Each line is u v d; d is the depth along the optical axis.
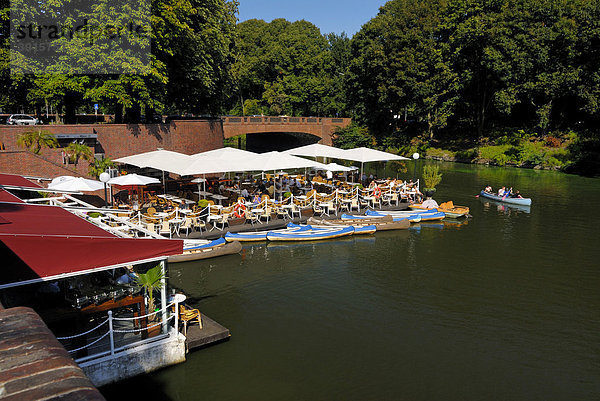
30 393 1.47
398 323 14.38
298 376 11.30
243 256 20.48
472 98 71.31
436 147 72.19
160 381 10.74
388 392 10.80
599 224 28.25
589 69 57.50
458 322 14.59
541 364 12.27
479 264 20.31
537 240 24.42
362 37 80.38
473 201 35.62
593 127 62.06
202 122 39.53
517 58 58.69
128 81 29.30
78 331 10.25
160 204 24.77
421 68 66.44
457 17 65.19
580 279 18.70
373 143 75.00
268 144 88.25
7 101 36.91
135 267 10.93
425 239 24.22
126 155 31.06
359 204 28.95
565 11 60.66
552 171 54.97
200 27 37.84
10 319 2.11
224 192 28.56
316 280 17.83
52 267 8.63
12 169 22.09
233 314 14.62
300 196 27.78
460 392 10.90
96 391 1.52
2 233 8.12
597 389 11.20
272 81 95.44
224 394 10.45
